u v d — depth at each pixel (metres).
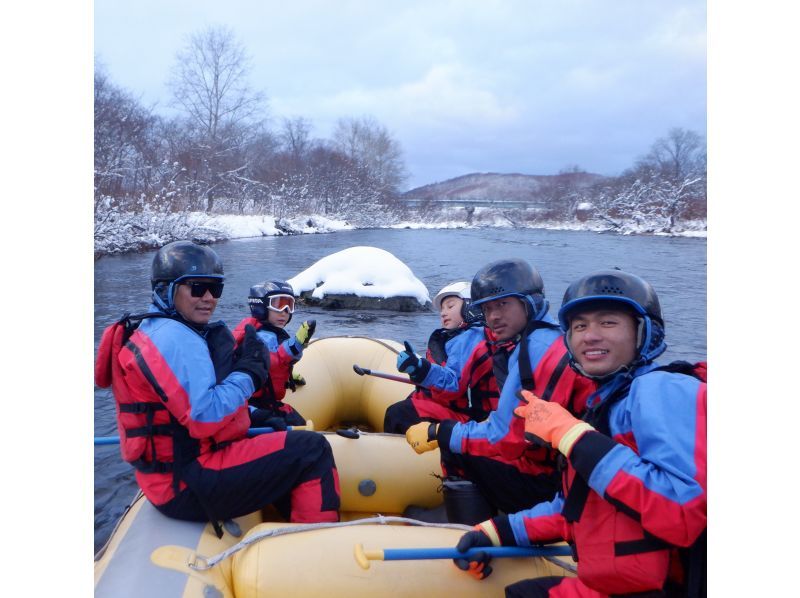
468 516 2.55
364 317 9.75
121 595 1.68
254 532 1.92
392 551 1.73
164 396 1.87
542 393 1.99
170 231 20.80
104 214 17.16
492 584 1.79
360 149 68.25
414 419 3.21
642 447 1.33
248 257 18.39
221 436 2.06
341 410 4.33
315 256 18.78
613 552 1.38
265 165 45.47
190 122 37.44
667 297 12.23
